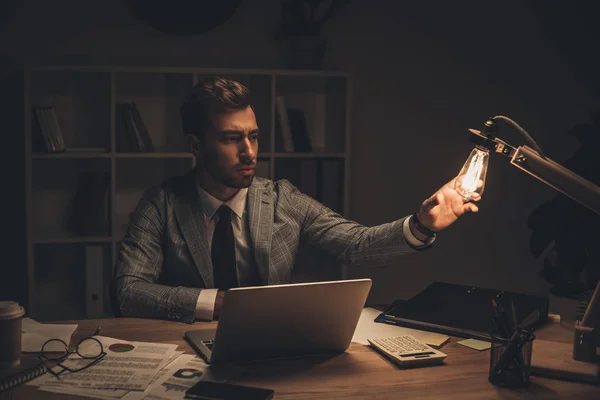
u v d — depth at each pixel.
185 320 1.87
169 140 3.79
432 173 4.27
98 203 3.56
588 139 2.87
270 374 1.49
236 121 2.01
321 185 3.79
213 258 2.14
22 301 3.72
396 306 1.96
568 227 2.68
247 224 2.19
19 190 3.66
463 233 4.38
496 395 1.39
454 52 4.23
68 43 3.64
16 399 1.32
